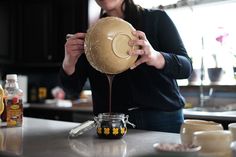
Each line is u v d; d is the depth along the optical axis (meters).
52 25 3.37
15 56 3.46
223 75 2.57
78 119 2.66
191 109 2.40
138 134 1.02
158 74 1.16
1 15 3.37
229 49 2.56
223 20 2.61
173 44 1.18
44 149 0.81
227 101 2.55
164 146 0.73
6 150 0.80
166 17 1.22
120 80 1.19
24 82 3.27
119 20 0.95
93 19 3.19
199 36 2.71
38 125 1.25
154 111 1.18
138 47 0.94
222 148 0.73
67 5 3.31
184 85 2.76
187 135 0.84
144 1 2.93
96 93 1.26
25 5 3.44
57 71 3.57
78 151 0.79
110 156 0.73
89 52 0.94
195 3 2.73
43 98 3.40
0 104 1.25
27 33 3.44
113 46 0.91
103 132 0.94
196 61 2.71
